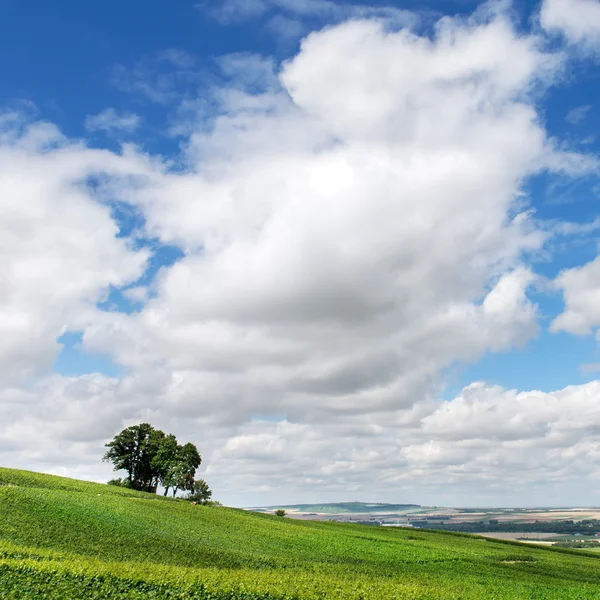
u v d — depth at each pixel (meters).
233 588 37.44
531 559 82.56
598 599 54.03
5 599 30.12
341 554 68.31
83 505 68.81
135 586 35.78
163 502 90.12
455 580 58.53
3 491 66.06
